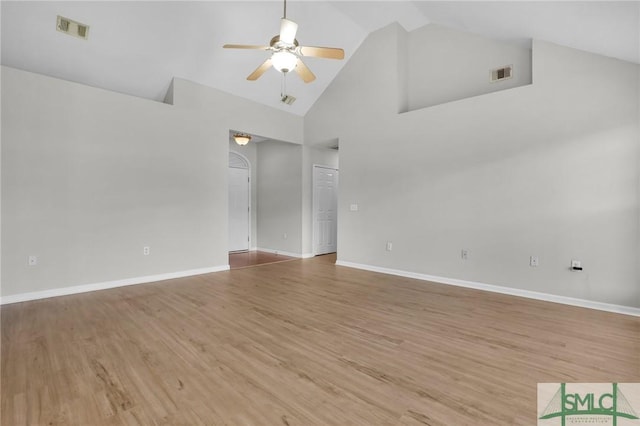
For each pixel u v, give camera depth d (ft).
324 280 15.05
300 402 5.74
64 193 12.23
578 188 11.07
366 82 17.49
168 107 15.01
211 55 14.90
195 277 15.55
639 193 10.01
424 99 16.16
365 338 8.49
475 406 5.62
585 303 10.98
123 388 6.14
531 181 12.05
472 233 13.62
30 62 12.05
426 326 9.33
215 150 16.83
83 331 8.84
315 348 7.89
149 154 14.43
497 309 10.84
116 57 13.19
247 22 14.08
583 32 9.55
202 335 8.63
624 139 10.23
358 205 17.95
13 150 11.19
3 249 11.07
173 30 13.20
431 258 14.94
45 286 11.90
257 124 18.66
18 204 11.31
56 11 11.01
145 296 12.26
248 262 19.65
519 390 6.10
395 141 16.25
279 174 22.84
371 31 17.04
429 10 13.64
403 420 5.25
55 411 5.45
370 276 15.90
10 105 11.12
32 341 8.17
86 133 12.71
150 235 14.53
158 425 5.13
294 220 21.79
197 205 16.16
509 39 12.75
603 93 10.57
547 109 11.67
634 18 7.55
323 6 14.61
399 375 6.65
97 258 13.06
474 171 13.52
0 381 6.33
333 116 19.27
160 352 7.63
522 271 12.33
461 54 14.84
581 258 11.05
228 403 5.71
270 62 10.88
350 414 5.41
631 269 10.18
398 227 16.17
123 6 11.70
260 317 10.04
